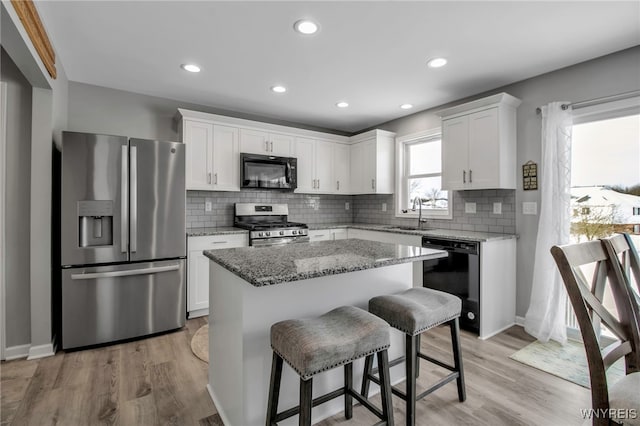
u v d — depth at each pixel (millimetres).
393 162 4379
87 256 2494
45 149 2352
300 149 4227
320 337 1234
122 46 2391
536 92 2879
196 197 3779
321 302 1682
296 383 1602
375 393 1930
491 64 2656
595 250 1216
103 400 1842
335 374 1742
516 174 3020
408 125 4160
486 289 2744
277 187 3924
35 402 1816
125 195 2609
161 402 1831
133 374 2131
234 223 3982
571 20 2031
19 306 2352
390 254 1787
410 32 2188
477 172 3031
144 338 2729
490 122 2932
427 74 2865
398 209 4316
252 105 3738
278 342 1312
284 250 1914
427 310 1562
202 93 3359
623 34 2186
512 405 1807
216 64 2689
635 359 1213
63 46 2387
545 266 2676
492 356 2391
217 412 1745
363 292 1852
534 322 2752
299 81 3037
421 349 2512
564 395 1902
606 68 2480
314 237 4062
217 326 1800
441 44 2352
